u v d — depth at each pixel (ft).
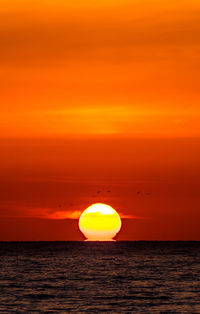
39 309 552.41
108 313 532.73
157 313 533.55
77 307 565.12
